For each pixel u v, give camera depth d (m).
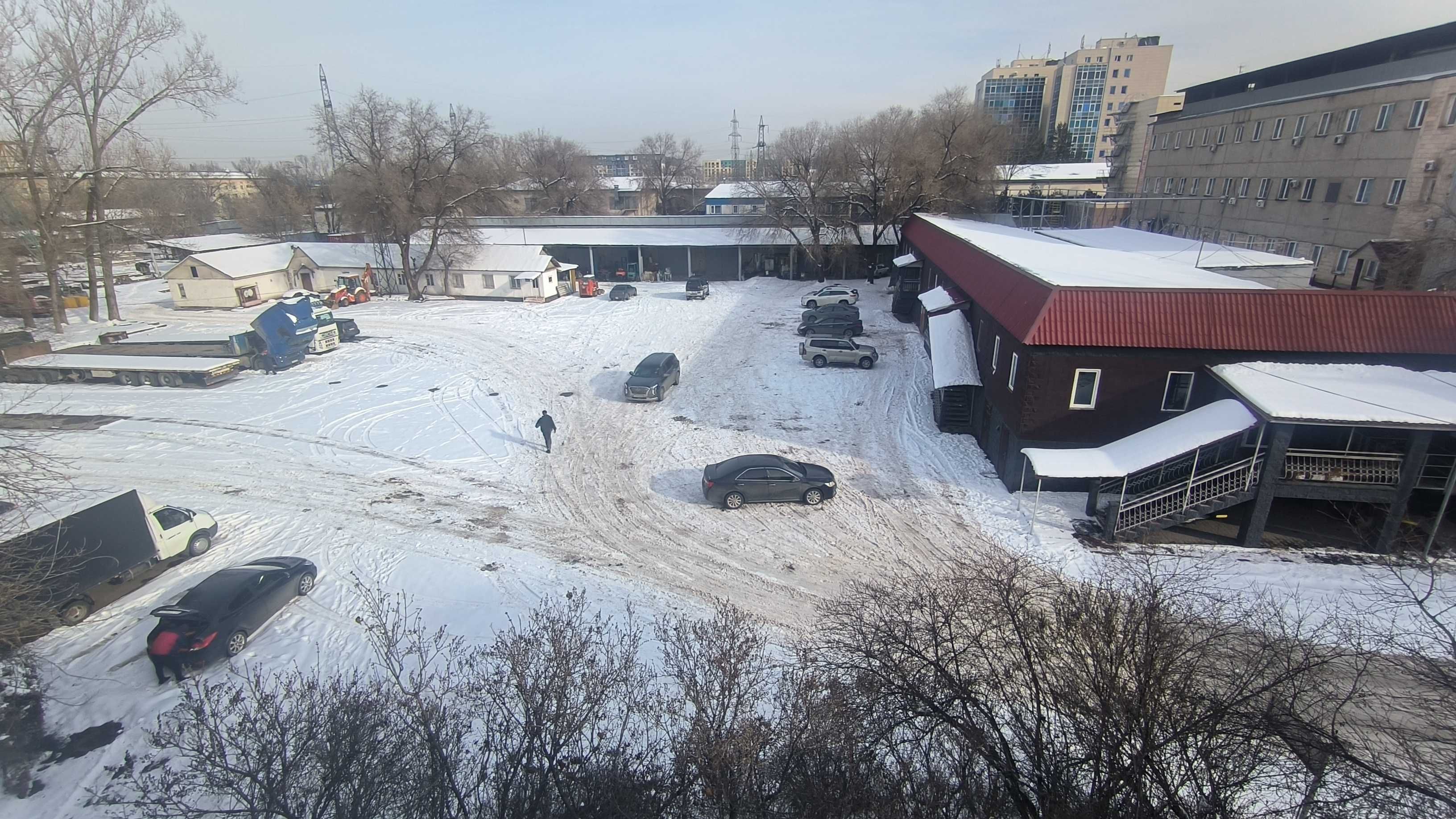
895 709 8.30
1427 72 33.44
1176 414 18.03
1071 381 18.06
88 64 37.62
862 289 49.78
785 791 7.43
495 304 46.69
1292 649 8.48
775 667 10.34
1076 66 137.38
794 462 19.56
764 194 52.94
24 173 36.34
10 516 13.34
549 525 17.95
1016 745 8.21
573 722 7.93
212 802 8.99
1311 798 7.05
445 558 16.27
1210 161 50.59
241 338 31.27
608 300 47.28
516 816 7.17
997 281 22.36
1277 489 15.55
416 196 47.03
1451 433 16.09
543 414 22.38
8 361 29.97
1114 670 7.62
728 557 16.36
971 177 52.12
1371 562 15.34
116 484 20.20
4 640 11.91
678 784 7.63
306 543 17.02
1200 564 15.32
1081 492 19.14
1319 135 39.22
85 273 58.69
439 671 11.91
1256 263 28.28
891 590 12.91
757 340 35.75
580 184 91.81
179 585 15.19
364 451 22.72
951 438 23.30
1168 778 7.57
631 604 14.40
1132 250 33.53
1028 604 10.41
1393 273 32.19
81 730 11.13
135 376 29.59
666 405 26.80
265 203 89.50
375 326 40.41
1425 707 8.79
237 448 22.84
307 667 12.42
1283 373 16.53
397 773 7.54
